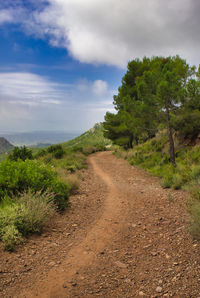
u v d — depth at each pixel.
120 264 3.37
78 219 5.88
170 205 6.63
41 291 2.68
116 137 33.03
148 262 3.33
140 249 3.87
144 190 9.57
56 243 4.25
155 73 15.29
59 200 6.56
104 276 3.04
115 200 8.09
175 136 17.94
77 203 7.57
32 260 3.49
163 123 15.21
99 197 8.62
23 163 7.26
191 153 13.59
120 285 2.78
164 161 14.76
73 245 4.20
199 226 3.90
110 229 5.09
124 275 3.03
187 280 2.62
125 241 4.33
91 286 2.79
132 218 5.84
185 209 5.89
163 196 7.97
